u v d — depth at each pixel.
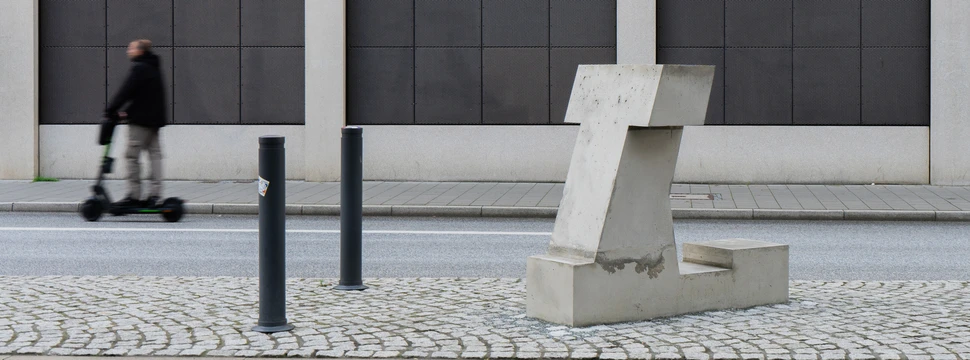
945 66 17.97
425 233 12.65
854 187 17.86
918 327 6.49
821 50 18.41
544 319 6.71
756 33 18.42
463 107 18.83
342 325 6.59
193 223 13.55
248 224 13.48
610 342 6.09
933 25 17.97
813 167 18.45
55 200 15.41
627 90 6.53
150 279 8.38
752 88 18.48
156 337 6.25
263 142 6.44
